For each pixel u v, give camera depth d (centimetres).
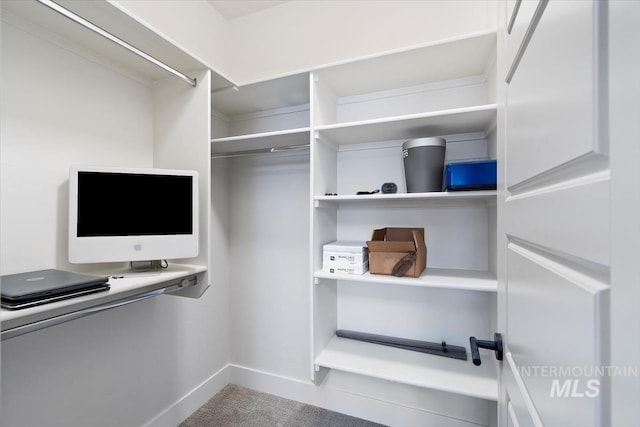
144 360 145
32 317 83
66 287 83
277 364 192
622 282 28
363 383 167
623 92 28
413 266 130
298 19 184
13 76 99
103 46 119
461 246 149
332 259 142
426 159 129
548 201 44
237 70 201
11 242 99
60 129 113
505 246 73
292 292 188
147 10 149
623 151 28
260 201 197
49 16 100
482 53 124
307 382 182
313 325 140
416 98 156
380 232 149
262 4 189
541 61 48
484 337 146
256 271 198
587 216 33
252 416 168
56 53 111
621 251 28
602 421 30
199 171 136
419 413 156
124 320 136
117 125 133
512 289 66
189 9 173
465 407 148
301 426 160
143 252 114
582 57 34
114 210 110
